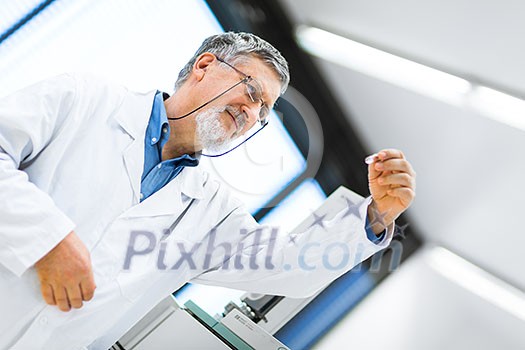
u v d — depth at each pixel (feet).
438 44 5.33
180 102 3.53
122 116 3.39
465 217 6.22
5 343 3.01
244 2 6.66
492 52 4.93
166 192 3.45
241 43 3.61
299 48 6.79
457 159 5.89
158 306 4.22
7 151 2.91
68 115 3.22
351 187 7.30
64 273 2.81
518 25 4.54
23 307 2.99
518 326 5.91
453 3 4.83
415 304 6.42
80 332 3.25
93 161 3.22
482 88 5.27
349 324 6.45
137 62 6.64
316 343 6.32
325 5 6.14
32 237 2.75
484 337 5.97
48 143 3.18
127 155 3.31
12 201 2.74
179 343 3.97
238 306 4.62
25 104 3.02
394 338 6.23
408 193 3.32
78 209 3.13
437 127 5.90
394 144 6.72
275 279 3.77
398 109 6.24
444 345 6.03
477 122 5.41
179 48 6.75
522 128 5.07
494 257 6.21
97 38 6.47
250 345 4.02
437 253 6.75
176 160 3.44
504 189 5.60
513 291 6.16
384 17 5.59
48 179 3.10
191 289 5.97
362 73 6.29
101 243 3.19
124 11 6.52
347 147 7.16
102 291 3.22
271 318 4.74
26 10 6.18
